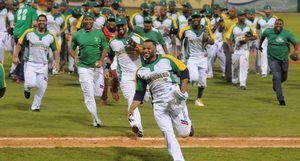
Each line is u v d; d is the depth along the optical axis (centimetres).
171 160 2898
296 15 12975
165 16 5847
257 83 5834
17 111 4031
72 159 2869
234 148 3136
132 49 3388
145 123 3744
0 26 5503
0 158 2845
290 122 3888
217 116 4072
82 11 5975
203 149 3095
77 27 4638
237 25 5447
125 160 2881
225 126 3697
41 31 3947
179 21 5831
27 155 2906
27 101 4425
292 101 4788
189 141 3253
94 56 3519
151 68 2720
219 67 7038
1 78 2617
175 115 2741
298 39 9206
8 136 3253
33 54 3947
